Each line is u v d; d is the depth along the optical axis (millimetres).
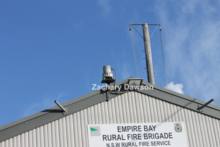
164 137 15031
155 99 15625
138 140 14688
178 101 15820
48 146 13812
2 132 13695
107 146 14289
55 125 14188
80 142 14109
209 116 16062
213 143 15555
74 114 14508
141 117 15109
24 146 13656
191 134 15430
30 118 14047
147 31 19938
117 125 14711
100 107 14844
